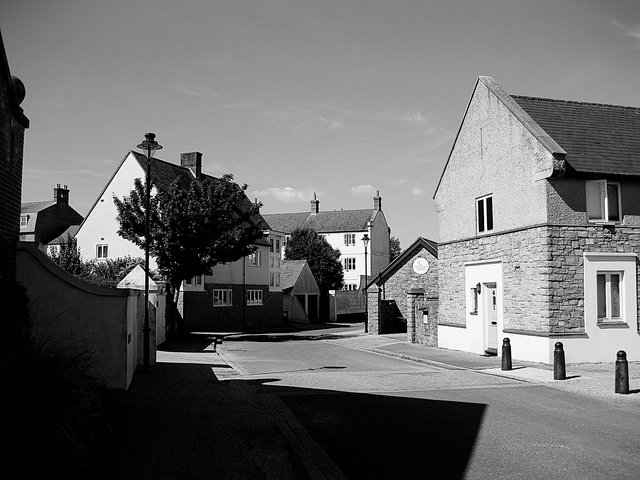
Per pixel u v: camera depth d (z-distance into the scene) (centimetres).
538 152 1802
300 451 791
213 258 3128
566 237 1778
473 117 2183
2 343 848
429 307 2581
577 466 745
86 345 1099
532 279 1823
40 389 620
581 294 1778
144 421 939
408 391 1334
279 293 5272
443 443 857
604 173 1798
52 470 594
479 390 1348
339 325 5266
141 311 1745
